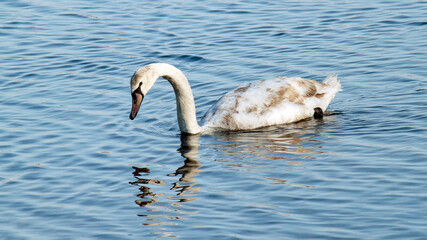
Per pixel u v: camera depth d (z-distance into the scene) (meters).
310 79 18.31
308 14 24.36
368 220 11.28
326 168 13.47
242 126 16.27
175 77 15.72
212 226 11.36
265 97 16.56
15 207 12.48
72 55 21.88
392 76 18.78
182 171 13.77
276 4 25.69
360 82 18.66
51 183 13.46
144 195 12.73
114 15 25.45
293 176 13.16
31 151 15.13
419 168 13.16
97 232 11.44
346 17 23.77
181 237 11.08
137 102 15.26
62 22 24.95
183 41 22.55
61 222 11.87
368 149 14.34
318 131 15.80
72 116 17.27
